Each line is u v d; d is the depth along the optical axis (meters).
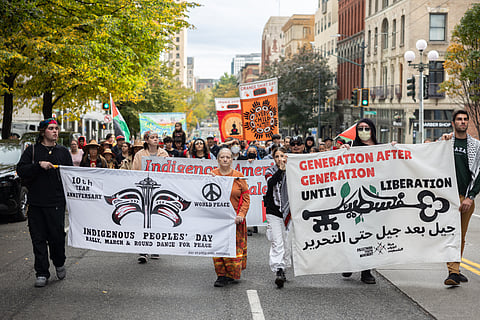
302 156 7.82
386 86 55.72
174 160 11.30
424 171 7.91
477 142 7.93
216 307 6.86
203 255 7.96
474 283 7.94
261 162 12.55
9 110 21.67
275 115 17.84
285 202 8.00
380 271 8.79
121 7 21.83
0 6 15.60
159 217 8.04
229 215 7.97
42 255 7.84
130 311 6.68
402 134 51.38
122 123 19.48
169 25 24.61
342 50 73.44
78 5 20.83
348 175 7.88
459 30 33.69
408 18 49.62
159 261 9.69
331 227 7.83
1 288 7.75
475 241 11.50
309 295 7.44
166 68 62.16
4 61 17.56
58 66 18.81
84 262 9.55
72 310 6.71
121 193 8.06
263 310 6.73
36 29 18.70
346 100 70.56
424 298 7.13
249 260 9.80
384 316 6.50
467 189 7.97
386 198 7.90
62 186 8.04
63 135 20.05
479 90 34.84
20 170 7.69
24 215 15.04
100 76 20.61
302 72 71.62
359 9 65.69
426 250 7.90
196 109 150.25
